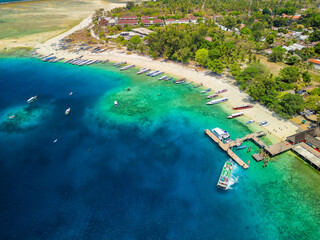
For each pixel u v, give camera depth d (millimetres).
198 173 79062
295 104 97812
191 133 98125
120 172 79312
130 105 119688
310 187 72250
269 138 92375
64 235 60500
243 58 159875
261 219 63875
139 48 183125
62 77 152750
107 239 59719
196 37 171875
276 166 79938
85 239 59656
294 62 157375
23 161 84062
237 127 100000
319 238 58875
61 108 117875
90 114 112625
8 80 147000
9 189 73312
